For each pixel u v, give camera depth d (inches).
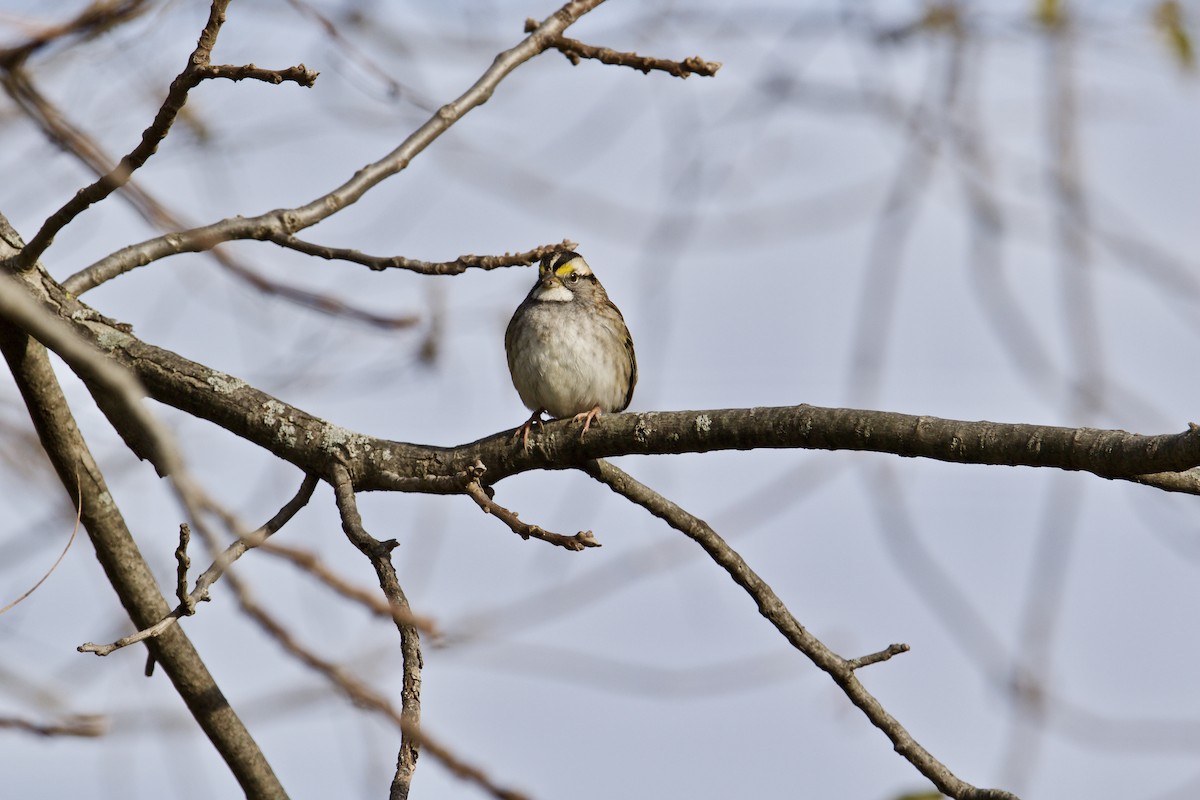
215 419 335.3
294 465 332.2
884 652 299.6
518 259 331.0
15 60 317.4
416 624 245.4
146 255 328.2
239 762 321.1
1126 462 264.4
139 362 333.7
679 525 317.4
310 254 331.9
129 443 315.9
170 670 321.7
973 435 282.4
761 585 307.6
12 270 311.1
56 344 187.5
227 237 327.0
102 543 318.0
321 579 210.2
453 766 222.8
